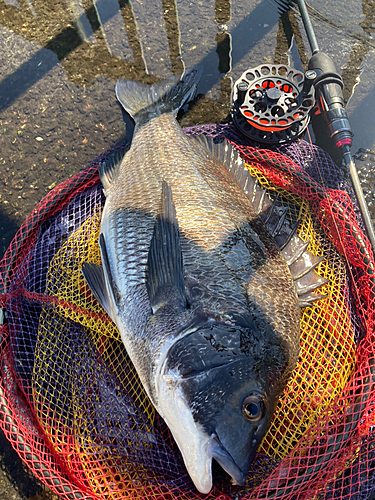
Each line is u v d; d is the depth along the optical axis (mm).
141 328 301
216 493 306
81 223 406
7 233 430
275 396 274
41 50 480
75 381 357
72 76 475
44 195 446
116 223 340
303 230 401
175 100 452
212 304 284
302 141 440
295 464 318
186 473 328
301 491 292
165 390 277
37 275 387
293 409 347
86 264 359
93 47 485
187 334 279
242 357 268
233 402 256
